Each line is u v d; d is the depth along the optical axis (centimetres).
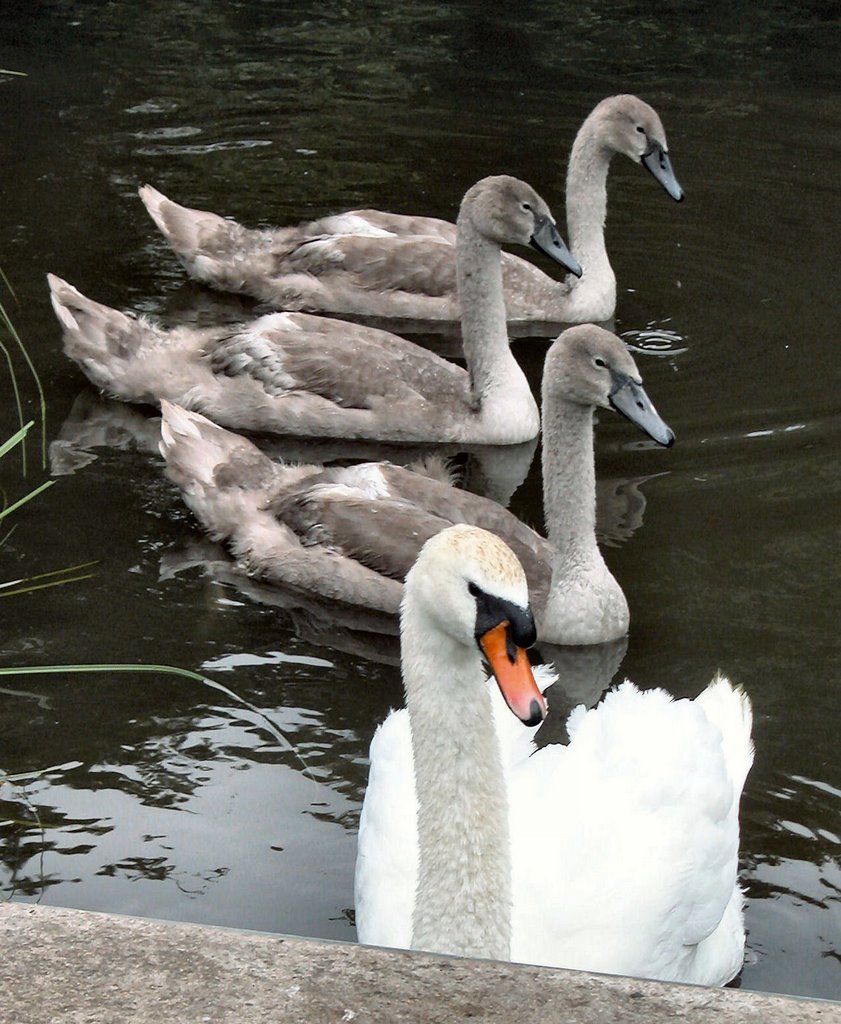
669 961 712
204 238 1698
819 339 1532
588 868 720
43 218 1789
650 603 1108
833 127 2073
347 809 884
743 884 828
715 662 1036
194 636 1076
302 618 1117
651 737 773
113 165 1939
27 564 1149
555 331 1664
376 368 1455
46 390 1445
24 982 451
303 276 1720
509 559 598
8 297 1609
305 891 814
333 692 1012
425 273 1722
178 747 943
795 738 947
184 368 1462
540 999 448
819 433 1338
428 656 609
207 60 2303
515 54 2347
